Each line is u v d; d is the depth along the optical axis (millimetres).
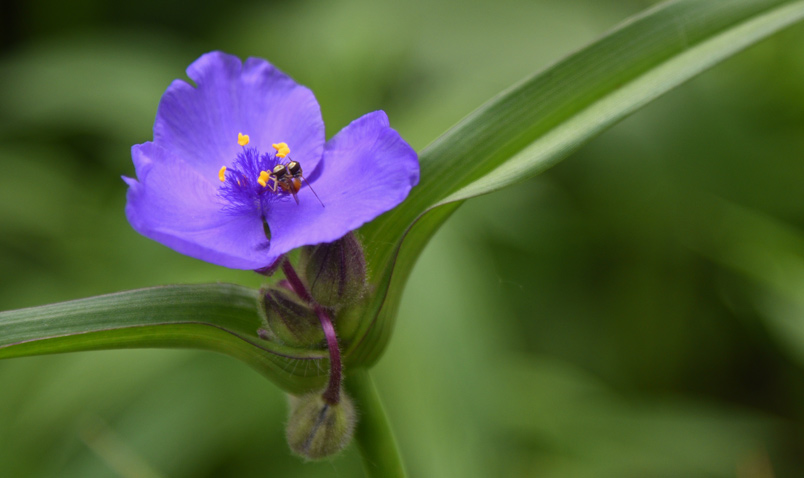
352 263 304
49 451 371
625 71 316
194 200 312
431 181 314
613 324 463
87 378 370
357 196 303
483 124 316
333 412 304
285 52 466
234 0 681
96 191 477
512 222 422
